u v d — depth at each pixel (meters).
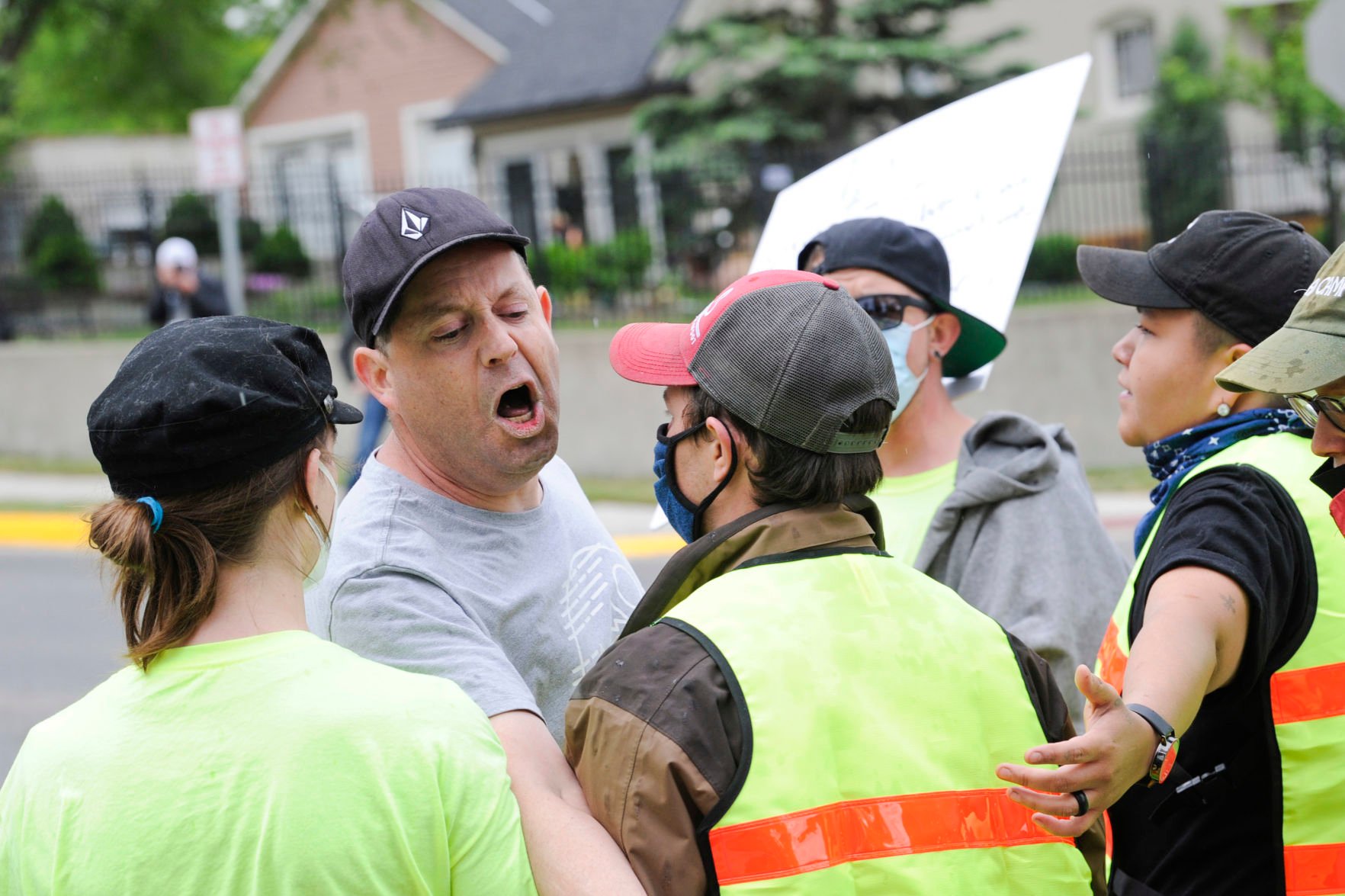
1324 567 1.99
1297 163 12.95
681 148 17.00
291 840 1.54
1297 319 1.89
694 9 21.27
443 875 1.60
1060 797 1.69
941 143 3.34
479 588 2.12
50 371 13.10
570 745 1.79
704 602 1.78
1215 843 2.04
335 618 2.03
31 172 25.20
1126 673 1.85
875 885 1.66
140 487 1.62
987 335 3.12
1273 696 1.99
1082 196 15.38
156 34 25.64
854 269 2.92
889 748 1.71
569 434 11.87
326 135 26.94
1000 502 2.82
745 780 1.65
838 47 16.88
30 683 6.64
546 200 16.50
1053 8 22.31
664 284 13.75
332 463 1.76
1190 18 20.91
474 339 2.08
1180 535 1.97
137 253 17.53
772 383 1.82
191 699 1.61
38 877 1.57
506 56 24.20
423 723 1.63
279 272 16.16
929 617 1.83
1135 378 2.34
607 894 1.60
